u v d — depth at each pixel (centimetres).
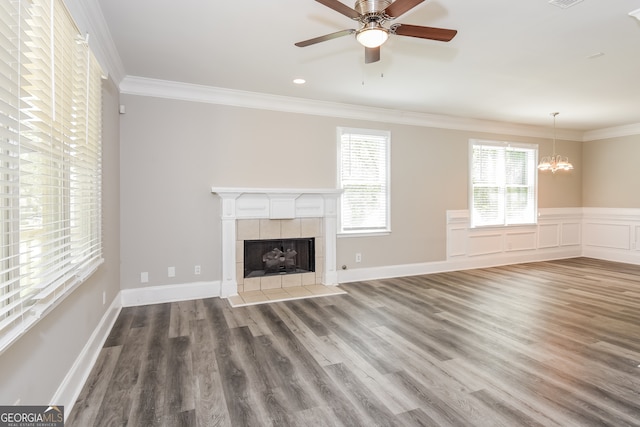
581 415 195
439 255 579
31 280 158
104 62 299
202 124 424
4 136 129
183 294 416
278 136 464
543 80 400
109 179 328
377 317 358
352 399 211
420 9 251
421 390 221
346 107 496
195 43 302
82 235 237
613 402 208
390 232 537
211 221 430
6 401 134
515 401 209
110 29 275
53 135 182
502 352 276
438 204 576
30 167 168
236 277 439
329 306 394
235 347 284
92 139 259
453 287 479
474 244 611
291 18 262
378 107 512
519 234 657
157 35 287
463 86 420
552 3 243
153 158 402
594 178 711
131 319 349
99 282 284
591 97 465
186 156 416
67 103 201
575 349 281
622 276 545
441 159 577
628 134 654
